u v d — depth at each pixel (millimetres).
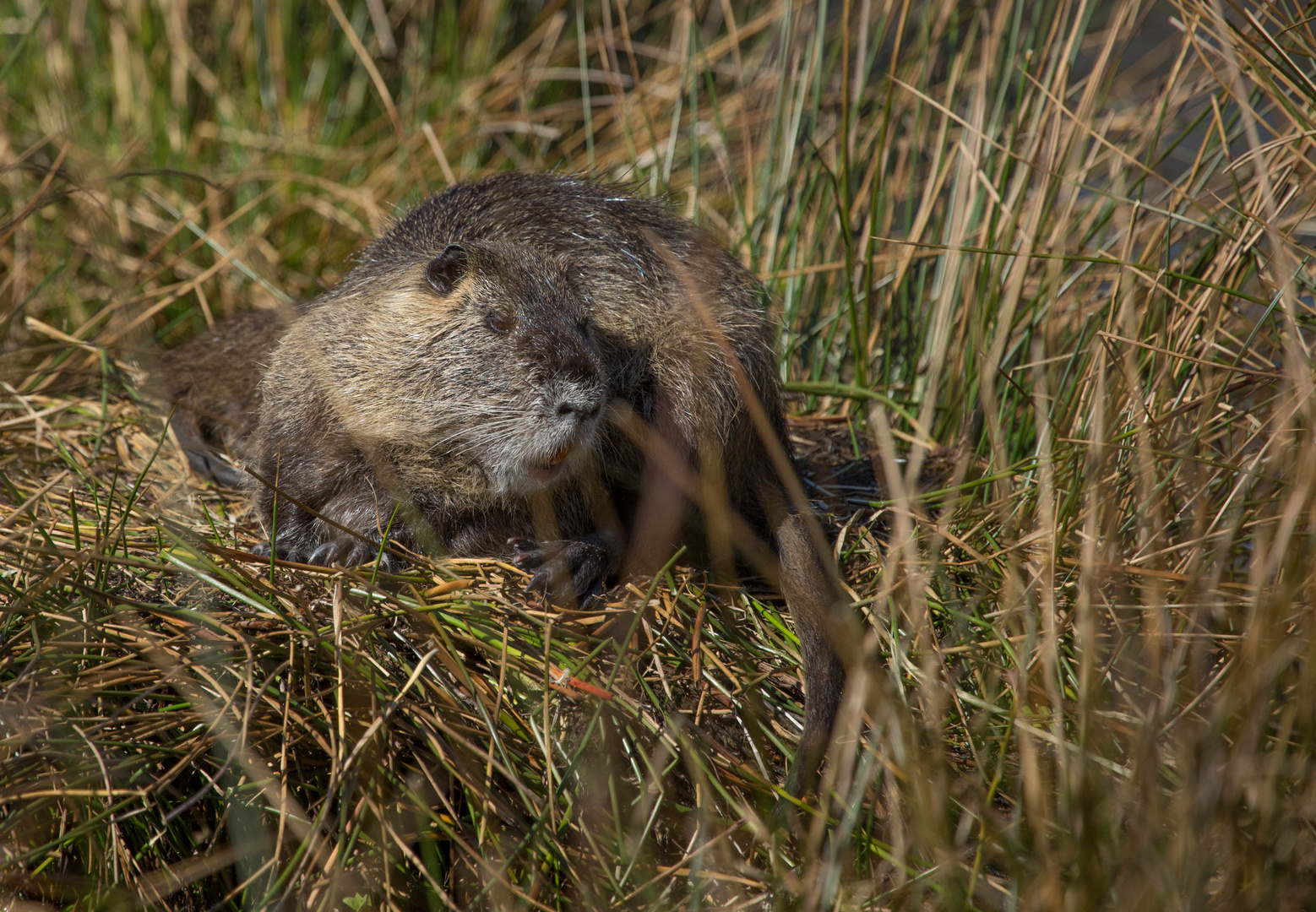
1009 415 7828
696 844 4902
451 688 5473
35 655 4930
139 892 4680
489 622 5723
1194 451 6297
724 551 6562
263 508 6805
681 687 5738
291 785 5070
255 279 9438
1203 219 7691
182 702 5188
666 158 10852
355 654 5359
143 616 5449
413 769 5238
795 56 10273
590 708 5441
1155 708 4488
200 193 11109
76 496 6727
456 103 12172
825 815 4707
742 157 11406
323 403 6770
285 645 5363
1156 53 11375
